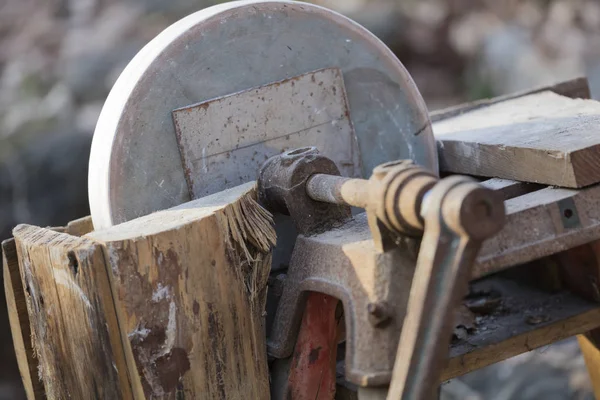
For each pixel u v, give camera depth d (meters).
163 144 3.29
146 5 12.28
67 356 3.01
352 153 3.65
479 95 10.99
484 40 11.46
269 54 3.45
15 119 10.19
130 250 2.73
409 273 2.77
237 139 3.41
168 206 3.32
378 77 3.67
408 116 3.75
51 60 11.55
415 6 12.16
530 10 11.52
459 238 2.41
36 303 3.11
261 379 3.07
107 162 3.20
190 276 2.83
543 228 2.88
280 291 3.26
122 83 3.27
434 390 2.44
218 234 2.90
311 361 3.17
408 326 2.49
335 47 3.57
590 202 2.98
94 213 3.30
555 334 3.39
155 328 2.79
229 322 2.94
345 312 2.84
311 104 3.54
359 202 2.80
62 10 12.62
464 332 3.39
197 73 3.32
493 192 2.40
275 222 3.45
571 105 3.98
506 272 3.94
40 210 9.10
